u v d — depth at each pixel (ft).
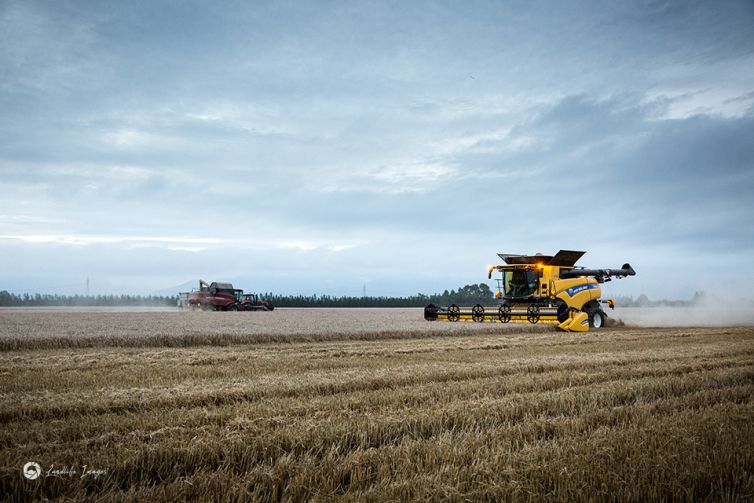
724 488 16.58
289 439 20.16
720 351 51.39
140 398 27.94
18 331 66.23
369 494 15.61
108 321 90.22
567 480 16.55
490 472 17.12
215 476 16.87
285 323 88.79
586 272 101.30
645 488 16.08
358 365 42.29
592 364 42.34
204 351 53.01
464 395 29.37
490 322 94.12
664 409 26.96
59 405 25.86
